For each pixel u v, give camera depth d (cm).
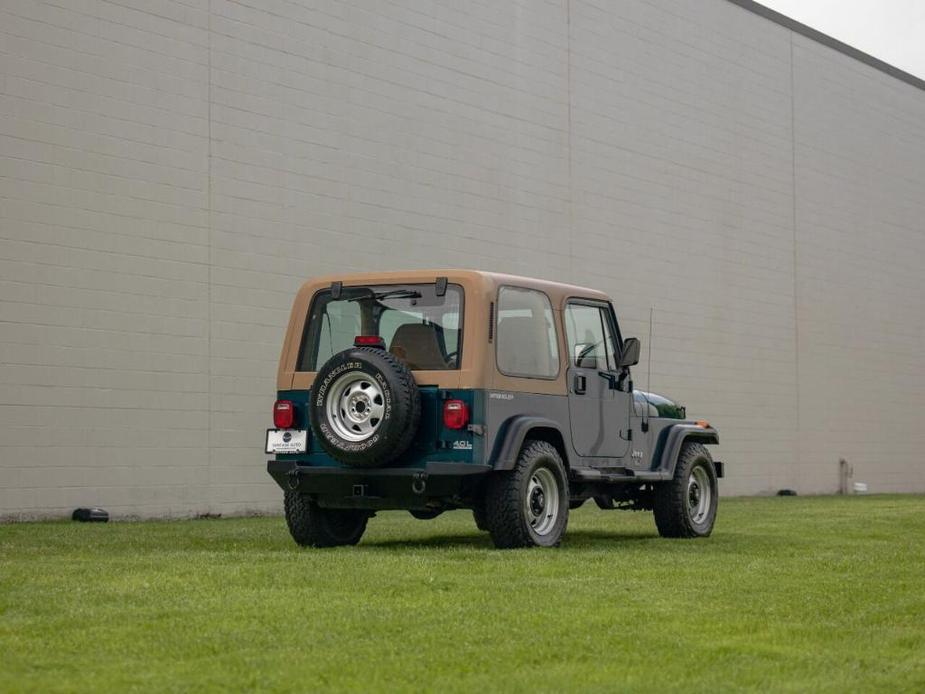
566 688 560
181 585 817
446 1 2066
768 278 2750
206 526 1488
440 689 555
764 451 2719
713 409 2584
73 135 1588
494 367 1102
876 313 3106
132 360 1634
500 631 684
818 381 2891
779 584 888
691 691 561
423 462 1098
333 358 1096
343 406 1095
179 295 1688
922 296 3294
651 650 647
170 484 1672
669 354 2481
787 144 2830
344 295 1153
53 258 1563
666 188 2492
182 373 1689
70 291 1576
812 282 2886
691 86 2564
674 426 1318
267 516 1772
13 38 1543
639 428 1277
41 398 1545
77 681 558
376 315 1137
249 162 1773
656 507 1314
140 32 1661
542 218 2220
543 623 710
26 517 1529
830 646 675
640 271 2420
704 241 2578
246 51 1778
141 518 1639
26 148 1545
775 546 1198
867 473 3048
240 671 581
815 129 2920
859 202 3061
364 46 1933
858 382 3031
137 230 1645
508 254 2153
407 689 553
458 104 2078
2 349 1514
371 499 1110
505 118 2159
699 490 1350
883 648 672
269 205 1795
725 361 2620
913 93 3297
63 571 890
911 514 1803
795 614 766
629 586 856
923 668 624
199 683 556
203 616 709
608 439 1231
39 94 1560
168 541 1220
